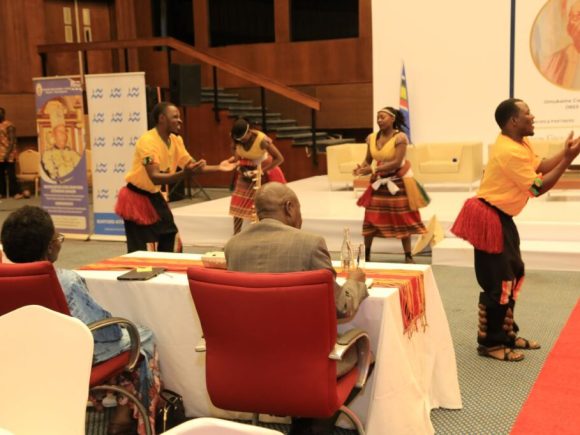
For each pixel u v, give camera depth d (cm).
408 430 268
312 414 234
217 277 230
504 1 912
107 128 764
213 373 243
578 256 585
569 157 346
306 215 730
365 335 255
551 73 898
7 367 190
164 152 445
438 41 952
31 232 253
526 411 315
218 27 1430
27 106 1293
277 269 243
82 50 1152
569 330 429
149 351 293
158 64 1434
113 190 778
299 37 1389
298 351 229
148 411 288
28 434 189
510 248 374
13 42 1271
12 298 243
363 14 1306
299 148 1188
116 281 310
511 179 362
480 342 391
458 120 955
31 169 1173
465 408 321
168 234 462
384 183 579
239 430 128
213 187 1227
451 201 818
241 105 1321
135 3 1440
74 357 184
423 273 308
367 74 1318
